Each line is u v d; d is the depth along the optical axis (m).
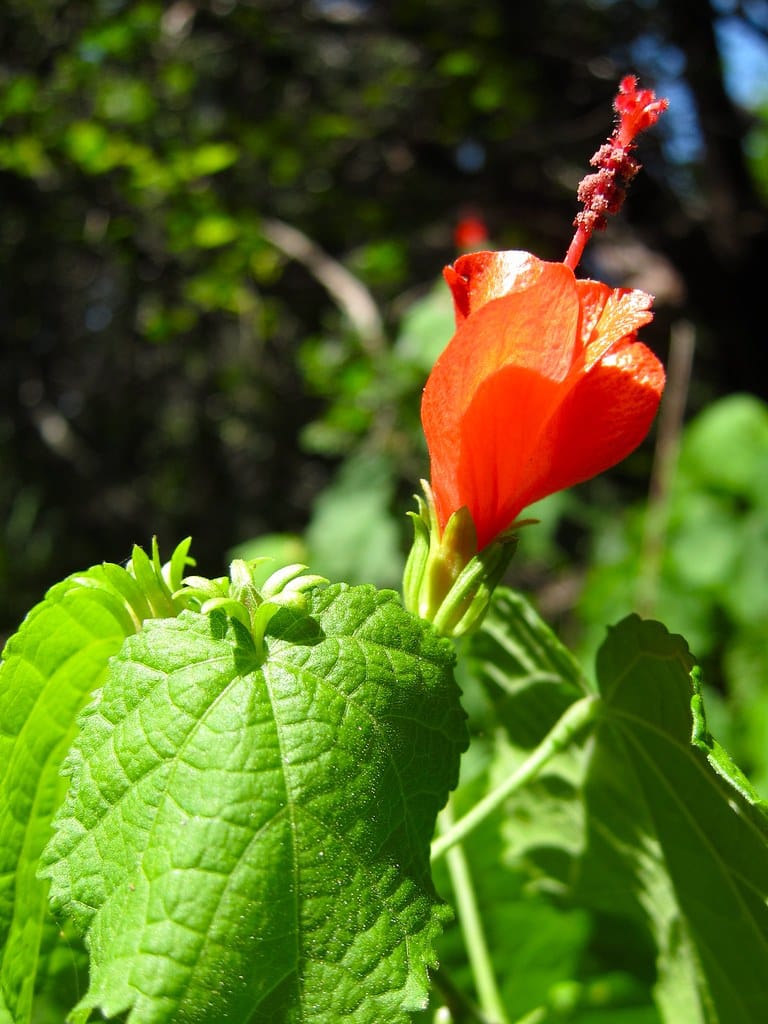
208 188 0.55
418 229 0.61
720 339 0.59
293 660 0.09
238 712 0.09
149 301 0.67
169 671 0.09
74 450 0.77
